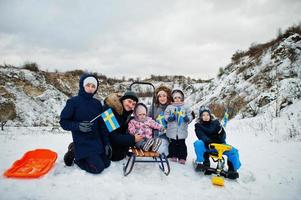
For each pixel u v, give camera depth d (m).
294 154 6.24
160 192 3.80
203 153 4.70
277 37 19.95
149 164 4.95
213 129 4.98
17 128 12.05
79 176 4.12
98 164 4.27
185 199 3.62
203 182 4.27
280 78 15.36
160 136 5.55
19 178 3.95
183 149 5.26
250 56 21.27
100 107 4.89
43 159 4.82
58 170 4.35
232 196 3.79
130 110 5.06
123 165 4.66
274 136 8.57
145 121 5.06
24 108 15.74
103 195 3.58
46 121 15.88
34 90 18.11
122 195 3.61
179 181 4.26
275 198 3.75
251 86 16.91
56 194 3.53
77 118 4.59
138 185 3.98
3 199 3.29
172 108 5.37
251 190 4.03
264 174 4.76
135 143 4.84
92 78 4.71
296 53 16.36
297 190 4.06
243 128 10.64
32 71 20.14
